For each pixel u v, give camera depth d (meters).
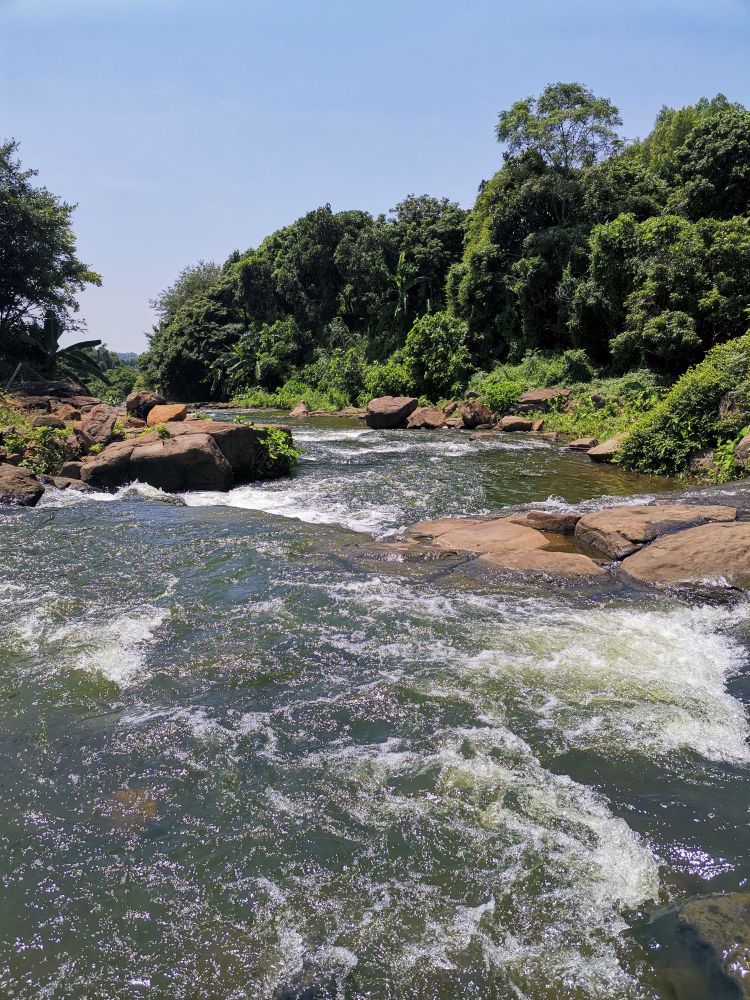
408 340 32.56
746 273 22.23
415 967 2.91
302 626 6.24
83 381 41.09
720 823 3.69
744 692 5.05
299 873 3.44
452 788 4.02
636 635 5.98
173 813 3.89
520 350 31.44
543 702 4.91
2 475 11.94
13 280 30.20
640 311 24.25
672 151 31.66
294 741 4.52
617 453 15.33
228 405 43.47
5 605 6.87
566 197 31.00
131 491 12.45
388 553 8.14
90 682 5.33
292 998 2.79
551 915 3.14
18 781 4.20
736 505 9.42
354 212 48.19
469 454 17.41
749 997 2.49
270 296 49.78
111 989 2.87
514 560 7.67
